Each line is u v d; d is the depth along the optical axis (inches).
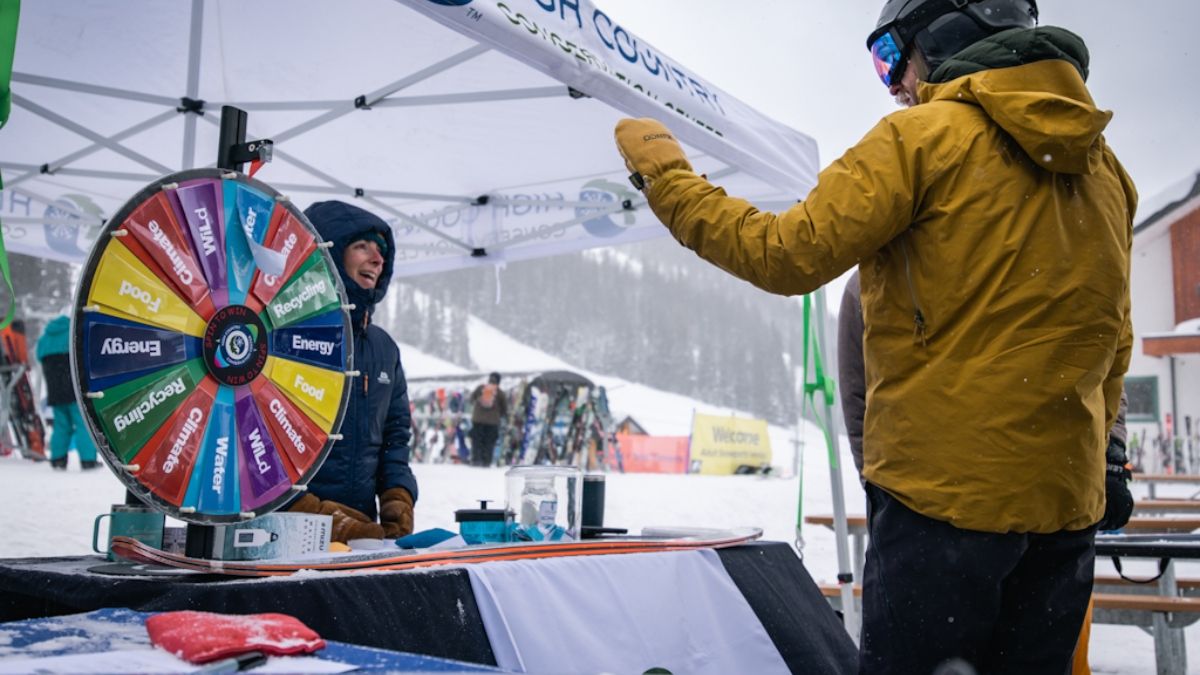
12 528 259.3
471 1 88.4
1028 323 54.2
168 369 60.6
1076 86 56.8
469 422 816.9
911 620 55.9
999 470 53.4
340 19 133.9
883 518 58.4
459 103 157.6
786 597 93.2
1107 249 56.4
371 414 109.3
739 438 913.5
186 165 154.6
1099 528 76.4
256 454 66.0
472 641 60.9
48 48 143.5
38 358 437.4
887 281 59.3
